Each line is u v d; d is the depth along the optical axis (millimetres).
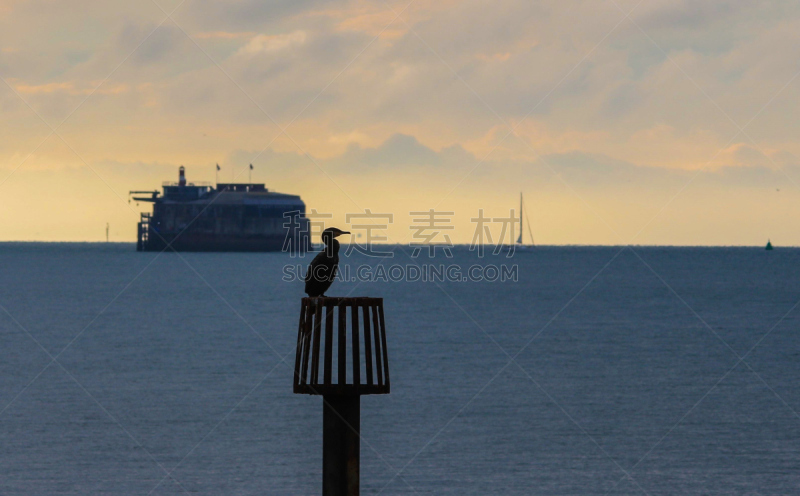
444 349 71188
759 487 33406
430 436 40562
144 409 45844
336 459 17484
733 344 75875
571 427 42281
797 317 104250
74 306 123125
